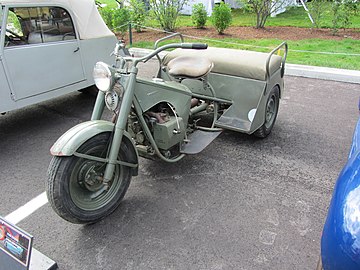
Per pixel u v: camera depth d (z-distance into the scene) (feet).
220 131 10.83
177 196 8.80
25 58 11.85
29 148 11.64
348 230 3.80
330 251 3.99
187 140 9.87
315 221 7.80
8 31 11.44
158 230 7.55
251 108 10.86
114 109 7.76
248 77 10.72
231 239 7.25
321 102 15.57
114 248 7.06
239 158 10.74
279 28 30.58
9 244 5.68
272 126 12.41
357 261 3.63
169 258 6.77
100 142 7.41
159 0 29.07
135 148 8.23
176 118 8.95
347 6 27.22
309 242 7.16
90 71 14.57
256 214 8.05
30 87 12.26
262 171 9.96
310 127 12.98
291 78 19.35
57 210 6.96
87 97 16.84
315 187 9.14
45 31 12.55
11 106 11.76
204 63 9.94
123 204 8.46
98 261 6.73
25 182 9.57
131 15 28.96
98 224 7.77
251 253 6.87
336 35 27.73
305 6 32.42
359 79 18.07
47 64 12.67
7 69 11.39
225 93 11.21
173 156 9.44
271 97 11.56
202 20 30.27
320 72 19.04
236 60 10.90
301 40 26.43
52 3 12.50
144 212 8.16
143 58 7.66
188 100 9.55
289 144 11.63
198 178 9.62
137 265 6.62
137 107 8.05
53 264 6.48
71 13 13.35
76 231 7.56
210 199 8.65
